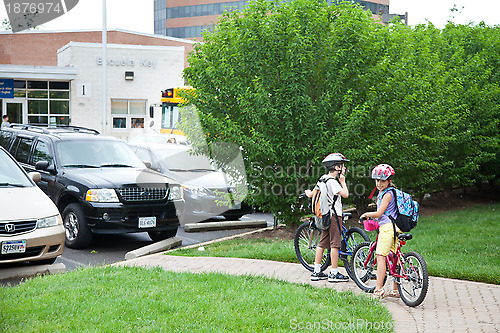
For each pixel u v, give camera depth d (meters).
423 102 14.23
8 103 32.12
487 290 7.18
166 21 107.38
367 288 7.09
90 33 46.53
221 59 11.40
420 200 17.45
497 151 18.48
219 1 102.19
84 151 11.01
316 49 11.38
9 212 7.83
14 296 6.21
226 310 5.70
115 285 6.75
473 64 17.61
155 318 5.43
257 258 9.09
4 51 46.03
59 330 5.05
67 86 33.09
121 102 34.38
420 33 17.31
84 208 9.87
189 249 9.93
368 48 11.64
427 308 6.30
